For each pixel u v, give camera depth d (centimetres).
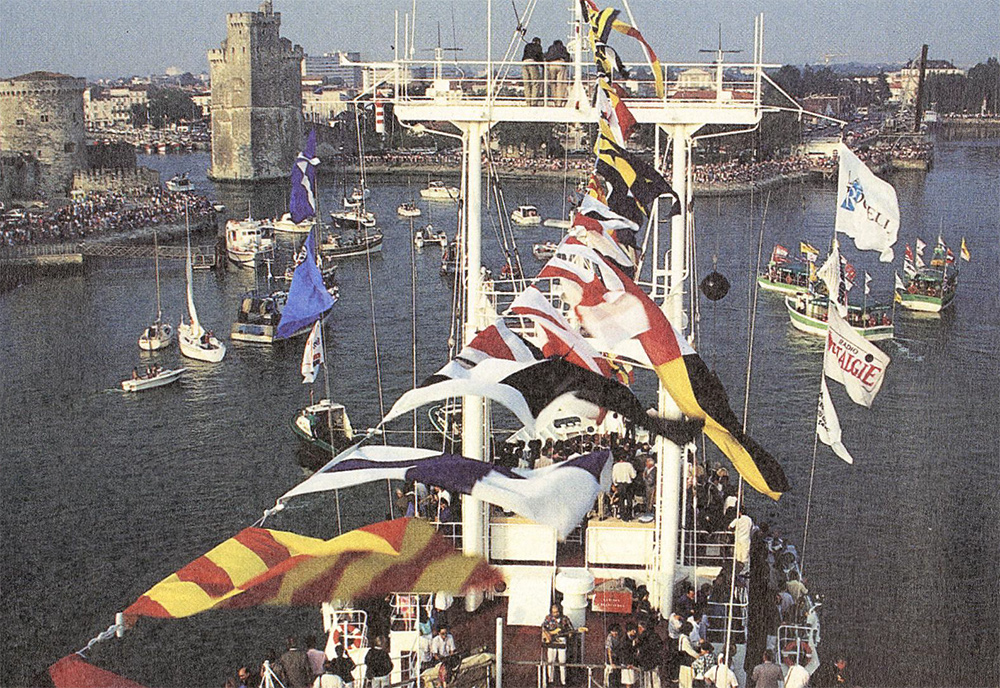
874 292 9612
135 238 14412
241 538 1811
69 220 14762
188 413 7269
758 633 2747
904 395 6519
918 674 3372
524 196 15612
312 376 5406
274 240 13775
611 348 2000
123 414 7175
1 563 4769
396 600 2633
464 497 2639
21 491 5669
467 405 2778
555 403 1661
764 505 4866
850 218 2869
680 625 2489
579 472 1535
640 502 2988
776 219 12788
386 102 2880
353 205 15038
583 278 2036
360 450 1667
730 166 14538
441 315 9650
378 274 11706
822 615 3709
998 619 3625
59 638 4106
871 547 4225
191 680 3666
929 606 3797
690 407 1962
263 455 6425
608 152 2309
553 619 2414
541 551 2678
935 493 4909
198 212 16162
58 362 8344
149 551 5022
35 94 16825
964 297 8844
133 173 17575
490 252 12138
